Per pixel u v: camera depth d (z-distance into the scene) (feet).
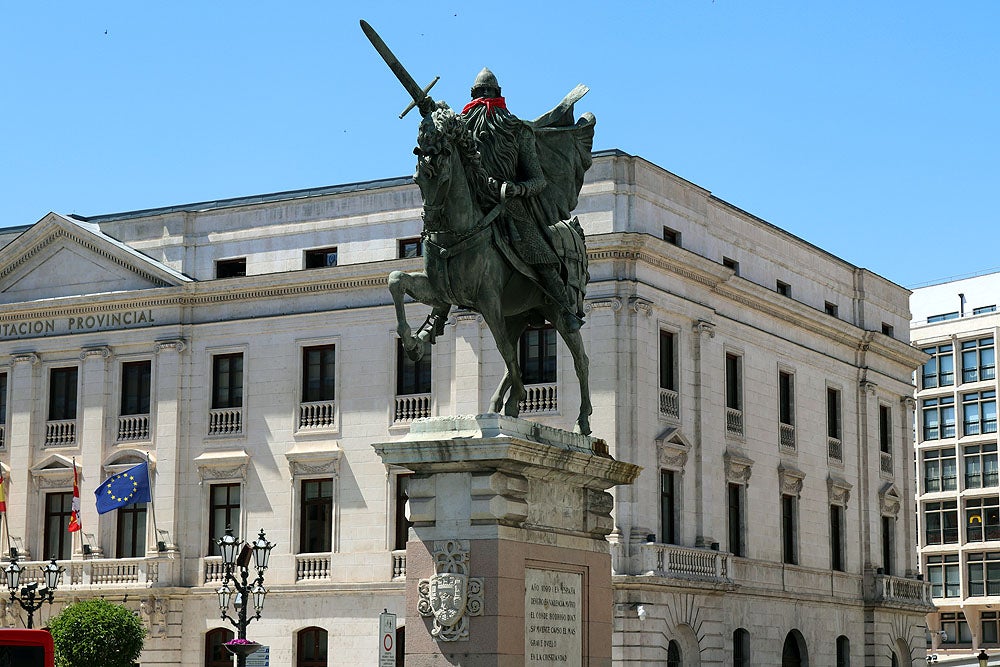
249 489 186.09
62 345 196.03
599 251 170.91
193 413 189.67
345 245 186.09
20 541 193.88
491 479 55.88
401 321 58.65
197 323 190.90
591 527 61.57
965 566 327.47
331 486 182.91
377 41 57.77
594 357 169.68
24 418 196.34
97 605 169.68
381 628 95.50
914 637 223.30
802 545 199.62
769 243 199.82
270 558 183.62
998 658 298.97
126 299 192.34
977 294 345.92
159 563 186.19
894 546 222.48
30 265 200.54
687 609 173.27
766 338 195.72
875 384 220.23
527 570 57.52
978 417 331.36
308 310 185.78
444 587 55.72
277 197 197.06
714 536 180.55
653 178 177.27
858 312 219.82
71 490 193.16
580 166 65.00
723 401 185.16
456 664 55.52
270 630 182.50
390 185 185.57
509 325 64.49
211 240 193.06
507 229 60.70
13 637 107.14
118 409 192.75
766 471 193.16
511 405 61.36
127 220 197.77
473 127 61.46
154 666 184.65
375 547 179.01
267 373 187.11
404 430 178.60
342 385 183.32
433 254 59.00
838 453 211.41
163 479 188.65
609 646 61.87
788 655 196.13
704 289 183.42
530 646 57.36
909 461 229.04
